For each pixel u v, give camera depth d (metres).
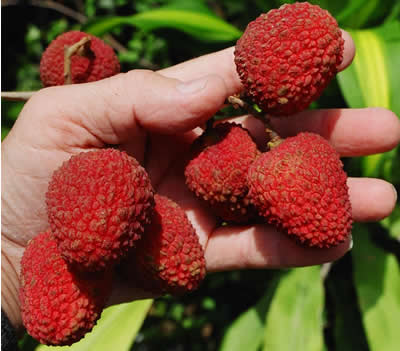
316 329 0.29
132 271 0.21
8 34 0.58
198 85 0.21
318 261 0.24
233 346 0.32
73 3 0.59
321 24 0.19
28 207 0.24
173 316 0.52
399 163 0.33
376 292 0.30
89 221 0.17
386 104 0.28
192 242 0.20
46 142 0.23
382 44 0.29
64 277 0.19
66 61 0.24
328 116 0.25
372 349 0.28
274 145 0.21
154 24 0.33
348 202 0.19
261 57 0.19
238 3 0.43
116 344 0.27
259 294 0.47
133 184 0.18
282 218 0.19
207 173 0.21
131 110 0.22
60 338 0.19
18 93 0.24
